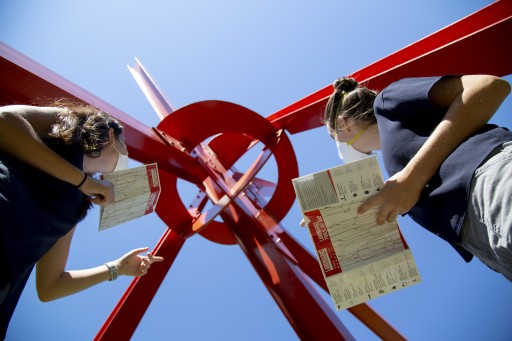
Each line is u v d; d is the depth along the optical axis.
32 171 2.79
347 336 5.44
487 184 2.19
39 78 4.64
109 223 3.66
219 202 7.22
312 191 2.90
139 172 3.65
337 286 2.80
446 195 2.43
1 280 2.46
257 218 7.64
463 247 2.58
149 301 6.84
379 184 2.83
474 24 4.56
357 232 2.85
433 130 2.69
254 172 7.00
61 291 3.83
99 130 3.22
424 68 4.83
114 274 4.13
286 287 6.03
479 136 2.43
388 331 6.78
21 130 2.66
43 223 2.75
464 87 2.52
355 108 3.33
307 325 5.52
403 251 2.81
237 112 6.84
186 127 6.94
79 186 2.95
